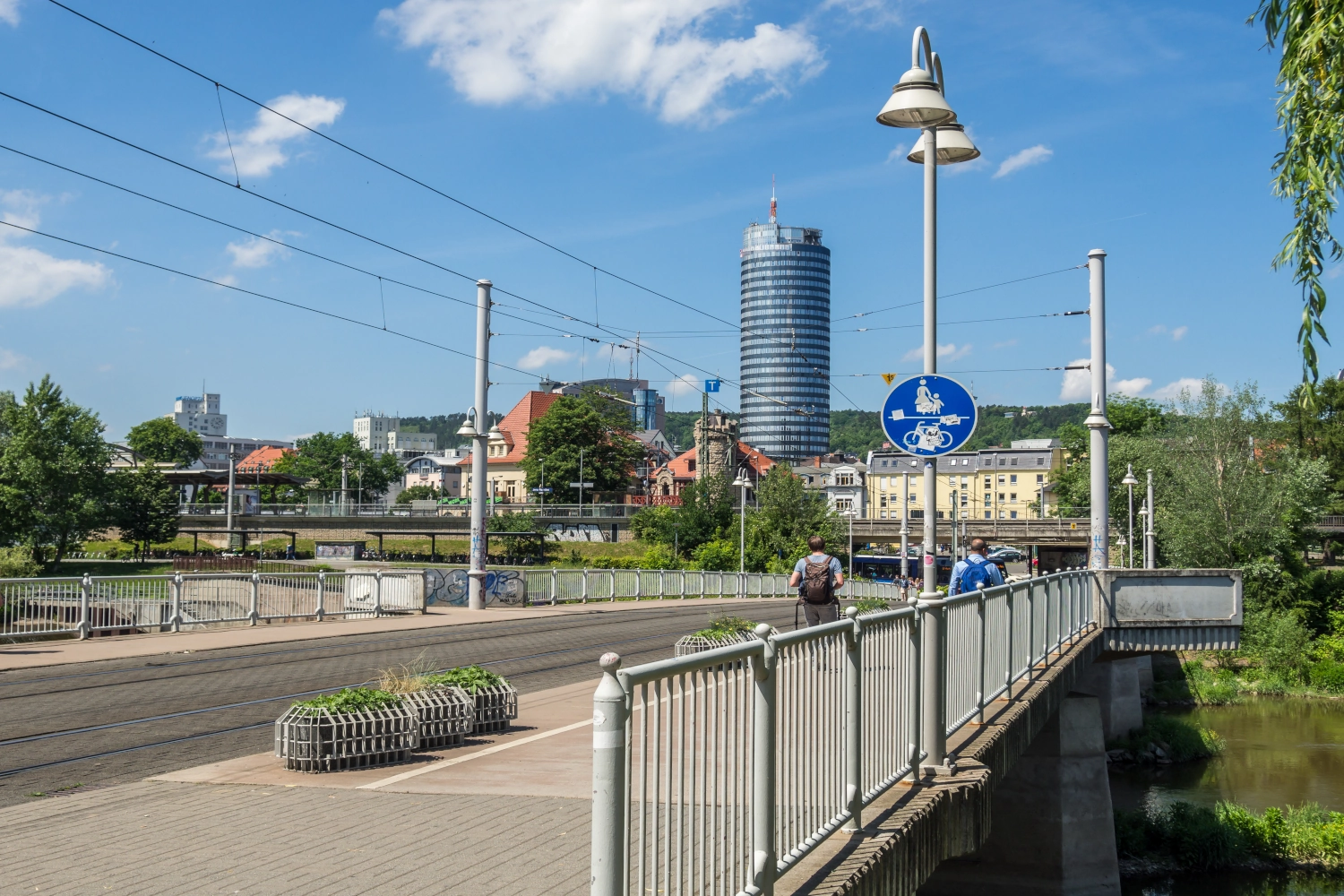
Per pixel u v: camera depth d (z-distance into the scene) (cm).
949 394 869
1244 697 4944
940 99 902
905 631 746
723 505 7388
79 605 2130
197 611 2406
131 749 1047
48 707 1322
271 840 682
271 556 8488
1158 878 2569
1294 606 5581
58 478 7231
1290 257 841
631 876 368
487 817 739
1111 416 9112
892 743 702
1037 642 1391
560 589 3784
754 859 462
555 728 1148
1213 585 2177
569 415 11400
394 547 9400
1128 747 3750
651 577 4375
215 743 1087
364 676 1636
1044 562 9994
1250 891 2494
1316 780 3450
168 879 598
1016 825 2170
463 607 3406
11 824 730
